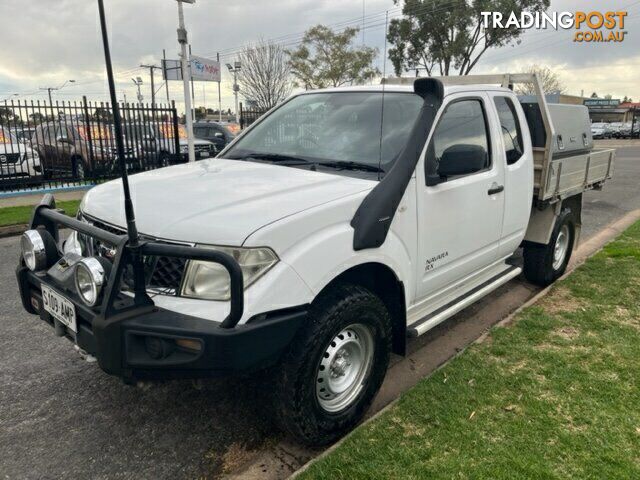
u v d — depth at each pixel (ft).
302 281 8.31
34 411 10.92
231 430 10.34
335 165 11.26
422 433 9.52
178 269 8.32
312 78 102.83
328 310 8.91
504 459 8.81
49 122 50.19
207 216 8.52
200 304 8.02
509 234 15.06
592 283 17.84
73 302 8.47
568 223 18.88
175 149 51.13
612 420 9.93
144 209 9.11
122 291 8.52
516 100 15.37
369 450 8.99
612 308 15.58
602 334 13.69
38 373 12.48
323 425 9.30
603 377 11.50
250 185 9.99
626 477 8.43
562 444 9.23
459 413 10.12
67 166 49.73
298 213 8.63
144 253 7.82
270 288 7.97
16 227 29.71
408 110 11.78
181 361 7.66
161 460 9.48
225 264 7.43
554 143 17.43
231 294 7.47
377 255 9.71
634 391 10.94
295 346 8.66
